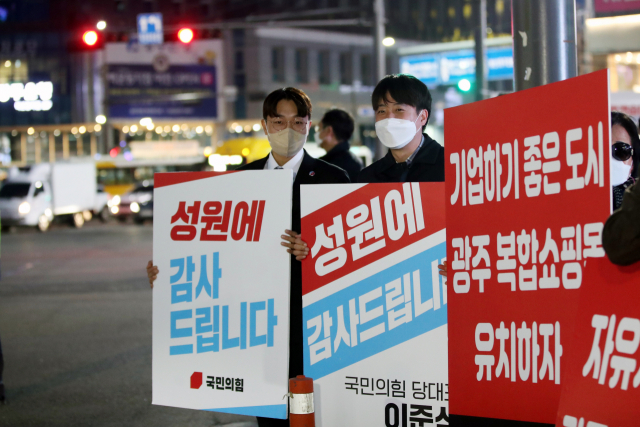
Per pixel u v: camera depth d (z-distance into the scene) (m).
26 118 53.94
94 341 7.22
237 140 25.19
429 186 2.90
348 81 56.72
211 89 50.28
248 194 3.14
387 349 2.95
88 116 53.53
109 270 13.27
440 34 61.16
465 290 2.56
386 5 57.22
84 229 26.80
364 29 57.28
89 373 5.99
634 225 1.87
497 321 2.45
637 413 1.89
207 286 3.19
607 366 1.99
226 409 3.14
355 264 2.99
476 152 2.53
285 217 3.09
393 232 2.95
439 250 2.89
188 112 49.97
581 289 2.11
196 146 42.44
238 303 3.14
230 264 3.16
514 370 2.40
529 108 2.36
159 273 3.26
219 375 3.16
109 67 48.94
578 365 2.08
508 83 44.44
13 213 25.00
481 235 2.51
